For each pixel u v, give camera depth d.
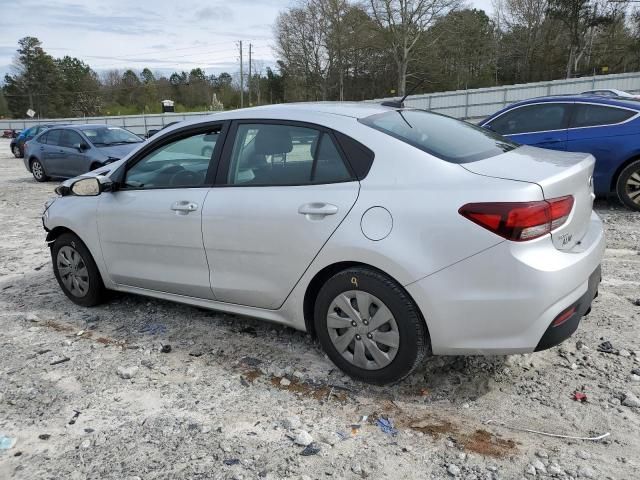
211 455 2.76
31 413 3.20
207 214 3.68
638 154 7.15
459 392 3.21
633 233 6.37
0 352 4.01
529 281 2.71
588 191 3.25
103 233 4.39
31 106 88.38
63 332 4.32
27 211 10.05
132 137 14.03
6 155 27.75
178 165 3.98
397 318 3.00
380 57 65.25
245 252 3.55
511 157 3.25
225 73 90.19
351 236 3.06
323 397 3.22
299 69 69.56
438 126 3.64
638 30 57.81
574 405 3.03
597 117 7.44
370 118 3.39
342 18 64.19
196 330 4.23
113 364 3.75
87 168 12.99
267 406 3.17
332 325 3.29
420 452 2.72
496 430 2.86
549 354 3.58
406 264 2.89
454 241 2.80
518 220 2.69
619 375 3.29
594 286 3.19
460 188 2.85
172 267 4.02
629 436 2.75
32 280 5.73
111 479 2.62
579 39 59.00
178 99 87.19
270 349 3.84
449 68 65.31
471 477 2.53
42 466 2.74
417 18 57.28
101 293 4.74
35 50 86.50
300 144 3.41
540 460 2.62
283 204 3.35
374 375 3.18
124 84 92.38
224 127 3.78
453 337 2.89
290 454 2.74
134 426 3.03
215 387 3.40
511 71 67.75
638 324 3.95
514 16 66.00
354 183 3.15
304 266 3.29
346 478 2.57
